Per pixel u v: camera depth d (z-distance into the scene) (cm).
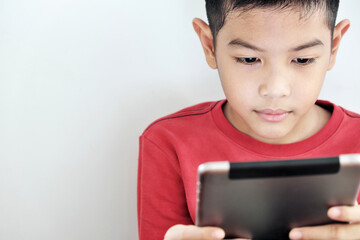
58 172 104
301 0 64
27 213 105
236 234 60
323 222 60
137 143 105
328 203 57
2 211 104
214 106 94
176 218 92
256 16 66
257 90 72
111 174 106
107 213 107
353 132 87
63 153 103
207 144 89
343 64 104
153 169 93
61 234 107
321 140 85
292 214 58
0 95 99
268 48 67
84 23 98
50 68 99
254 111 75
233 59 72
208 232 57
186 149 90
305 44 67
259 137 88
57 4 97
